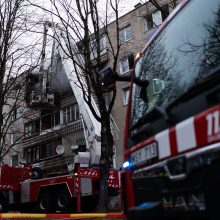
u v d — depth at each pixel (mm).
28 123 31266
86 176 14961
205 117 2459
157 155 2938
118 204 15047
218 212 2293
